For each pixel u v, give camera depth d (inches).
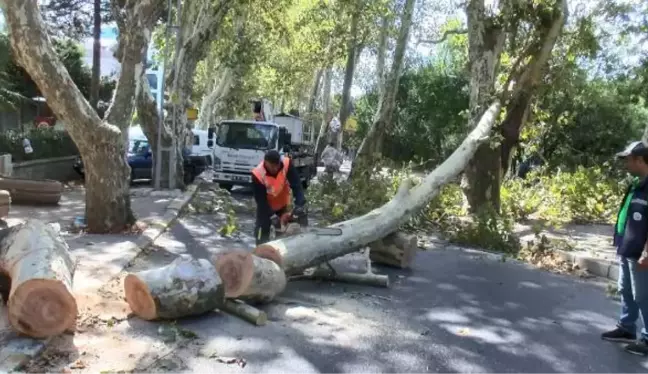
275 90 1707.7
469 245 470.6
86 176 406.9
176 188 741.3
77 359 196.2
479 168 581.0
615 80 1168.2
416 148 1593.3
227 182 820.6
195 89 1702.8
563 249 446.0
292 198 360.2
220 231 444.8
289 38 1145.4
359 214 517.7
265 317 245.6
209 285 241.8
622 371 216.4
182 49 752.3
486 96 583.5
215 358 205.9
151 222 461.7
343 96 1202.0
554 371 212.8
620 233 242.5
